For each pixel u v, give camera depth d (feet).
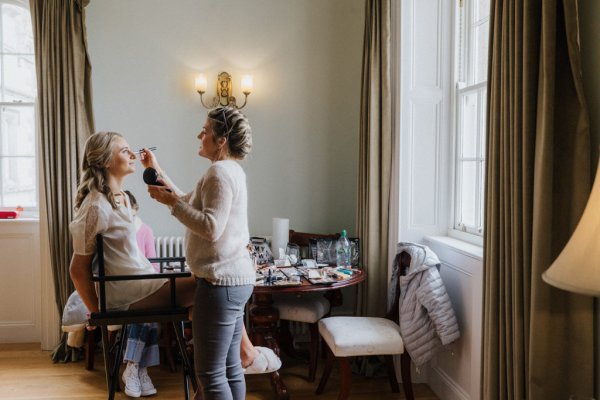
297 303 12.21
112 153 7.58
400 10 11.50
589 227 4.64
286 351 13.29
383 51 11.93
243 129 7.62
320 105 14.48
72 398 11.05
